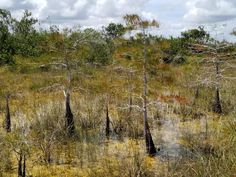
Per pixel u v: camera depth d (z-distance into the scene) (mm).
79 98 18828
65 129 14289
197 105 18500
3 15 26922
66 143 13430
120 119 15055
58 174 10844
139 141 13836
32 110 17328
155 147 13047
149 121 15898
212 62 18766
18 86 21344
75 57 15203
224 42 17609
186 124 15898
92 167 11258
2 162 11117
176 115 17312
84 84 20609
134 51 12508
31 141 12273
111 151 12695
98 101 18141
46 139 12695
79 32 14703
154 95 19688
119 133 14711
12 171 10914
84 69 22000
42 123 14789
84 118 15531
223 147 10914
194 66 24797
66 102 14391
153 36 12539
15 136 12242
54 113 15578
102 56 22328
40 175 10734
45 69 23844
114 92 19578
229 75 21453
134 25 12297
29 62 19984
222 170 9164
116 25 21594
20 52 23641
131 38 12586
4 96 19516
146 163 11469
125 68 12852
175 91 21094
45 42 15125
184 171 9883
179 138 14000
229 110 17578
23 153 11352
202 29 28234
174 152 12477
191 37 28734
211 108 17953
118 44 12727
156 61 12781
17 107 17906
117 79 21203
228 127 13312
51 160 11828
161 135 14414
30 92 20656
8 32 25781
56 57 15281
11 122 15648
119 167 10789
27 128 14539
